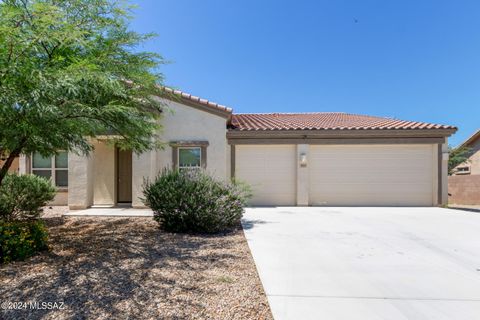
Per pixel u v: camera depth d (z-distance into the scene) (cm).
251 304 346
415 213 1117
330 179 1348
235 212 787
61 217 989
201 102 1243
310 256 544
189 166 1251
